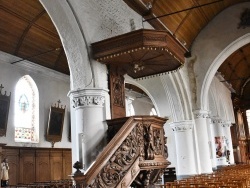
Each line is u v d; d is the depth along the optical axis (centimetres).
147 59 878
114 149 659
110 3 981
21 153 1522
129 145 699
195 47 1709
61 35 841
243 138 3325
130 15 1112
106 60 848
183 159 1517
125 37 795
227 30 1652
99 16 913
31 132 1617
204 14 1600
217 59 1659
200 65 1681
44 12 1340
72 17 817
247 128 3469
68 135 1814
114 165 656
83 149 785
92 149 784
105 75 874
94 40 866
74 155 839
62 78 1808
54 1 802
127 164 679
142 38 773
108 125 814
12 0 1234
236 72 2845
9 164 1450
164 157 808
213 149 1866
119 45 802
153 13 1266
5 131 1451
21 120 1576
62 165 1745
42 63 1647
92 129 795
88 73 822
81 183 586
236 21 1634
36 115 1641
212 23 1695
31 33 1433
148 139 744
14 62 1519
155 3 1246
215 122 2327
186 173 1498
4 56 1467
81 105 813
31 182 1538
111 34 954
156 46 782
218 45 1662
